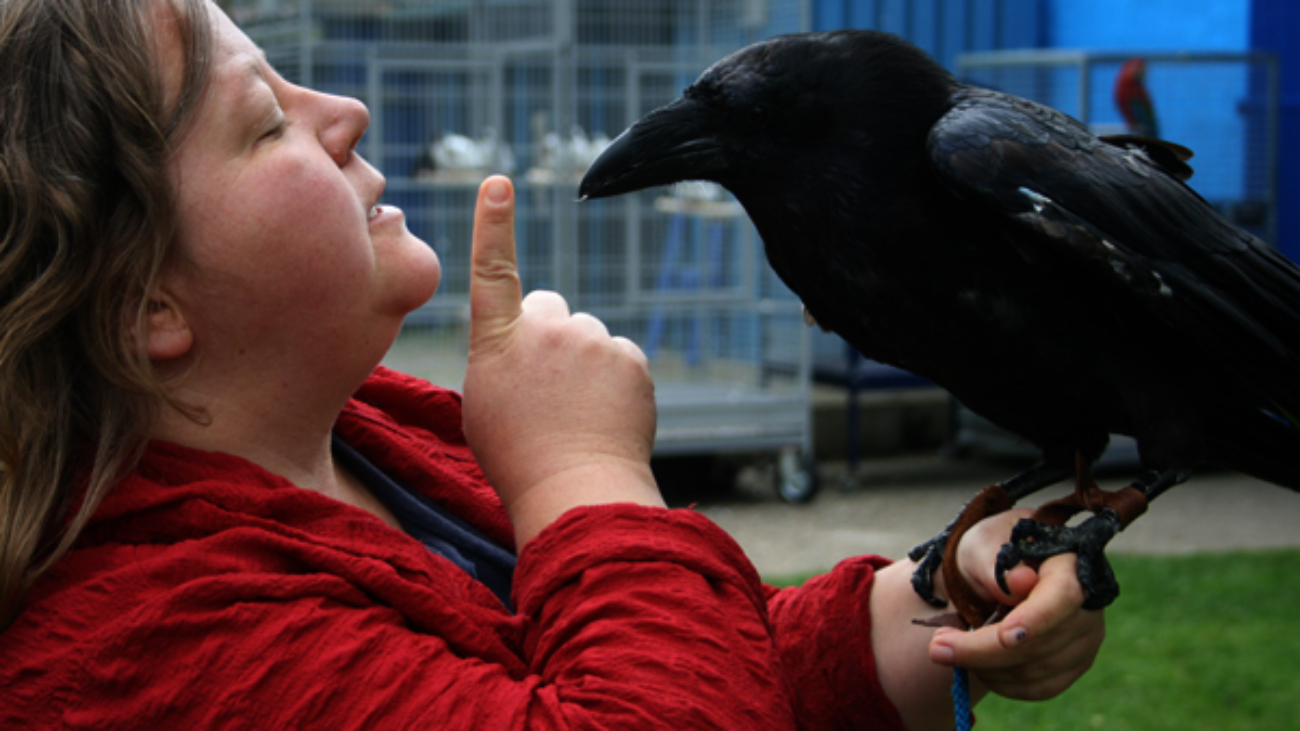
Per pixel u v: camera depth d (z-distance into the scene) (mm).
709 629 1058
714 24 7473
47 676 958
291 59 7156
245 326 1110
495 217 1251
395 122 7793
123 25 1030
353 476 1374
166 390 1069
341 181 1131
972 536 1190
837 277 1411
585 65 6988
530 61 7426
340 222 1118
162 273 1073
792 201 1409
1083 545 1119
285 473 1204
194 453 1116
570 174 6973
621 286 7309
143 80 1029
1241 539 6379
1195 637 4602
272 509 1103
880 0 9242
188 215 1062
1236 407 1429
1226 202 8234
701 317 7625
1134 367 1330
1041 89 9398
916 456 8641
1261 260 1365
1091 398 1356
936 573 1347
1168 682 4141
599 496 1170
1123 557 5840
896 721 1368
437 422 1537
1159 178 1362
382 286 1164
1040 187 1291
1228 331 1302
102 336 1031
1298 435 1444
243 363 1135
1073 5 9742
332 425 1248
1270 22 8477
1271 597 5113
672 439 6965
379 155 7152
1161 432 1314
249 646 982
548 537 1132
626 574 1088
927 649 1346
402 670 1011
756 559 5977
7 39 1014
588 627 1064
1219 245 1344
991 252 1339
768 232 1471
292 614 1007
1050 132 1354
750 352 7777
